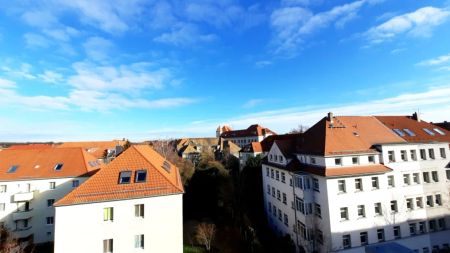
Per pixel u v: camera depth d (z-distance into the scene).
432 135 33.06
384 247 23.30
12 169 35.97
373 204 26.92
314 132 32.25
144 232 20.73
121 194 20.78
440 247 28.64
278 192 36.47
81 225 19.61
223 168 49.62
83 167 38.06
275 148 37.03
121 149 55.28
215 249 30.75
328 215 25.45
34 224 34.22
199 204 44.47
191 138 124.75
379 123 33.75
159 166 26.62
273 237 35.75
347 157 27.31
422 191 29.31
